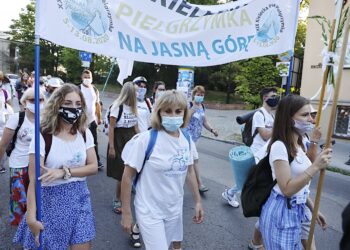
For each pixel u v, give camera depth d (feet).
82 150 8.15
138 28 9.27
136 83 16.05
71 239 7.86
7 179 18.25
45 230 7.68
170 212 8.22
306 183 7.20
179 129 8.39
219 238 12.80
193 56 10.03
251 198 8.36
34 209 7.45
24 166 10.98
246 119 14.48
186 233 13.11
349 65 37.47
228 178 20.92
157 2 9.45
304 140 9.71
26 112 11.26
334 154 32.71
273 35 10.85
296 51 70.74
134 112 14.61
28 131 10.98
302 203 7.97
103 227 13.12
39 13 7.76
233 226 13.91
